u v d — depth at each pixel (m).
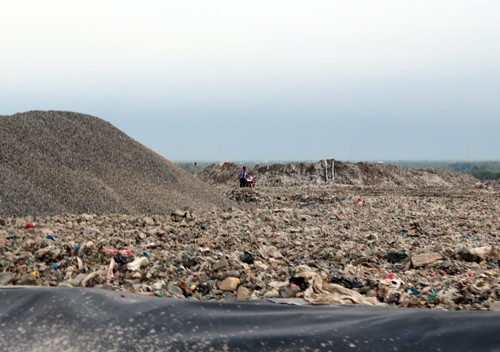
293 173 55.22
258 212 18.73
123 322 4.55
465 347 4.17
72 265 9.13
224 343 4.27
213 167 61.69
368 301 7.06
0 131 19.73
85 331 4.38
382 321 4.61
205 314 4.79
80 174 19.05
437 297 7.55
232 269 8.90
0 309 4.78
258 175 56.00
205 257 9.44
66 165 19.41
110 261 9.24
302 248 11.55
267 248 10.77
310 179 53.88
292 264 10.00
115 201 17.97
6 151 18.50
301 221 16.50
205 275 8.55
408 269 10.02
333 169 55.50
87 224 13.90
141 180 20.73
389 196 29.05
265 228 14.04
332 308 5.20
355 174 54.91
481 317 4.60
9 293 5.16
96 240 11.04
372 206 22.39
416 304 7.30
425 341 4.26
